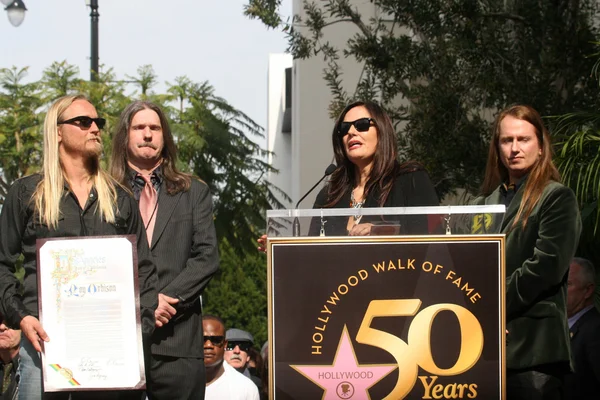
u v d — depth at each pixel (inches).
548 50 437.1
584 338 280.5
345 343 179.5
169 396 224.5
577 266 288.0
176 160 241.3
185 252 230.7
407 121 503.5
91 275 194.2
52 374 193.3
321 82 887.1
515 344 204.8
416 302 180.1
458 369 179.5
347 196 228.4
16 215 205.8
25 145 689.0
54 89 701.9
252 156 701.3
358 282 180.1
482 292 180.4
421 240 180.5
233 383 304.2
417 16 454.9
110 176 214.4
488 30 447.5
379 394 179.3
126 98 676.1
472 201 231.5
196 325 229.5
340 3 490.9
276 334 180.1
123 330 193.6
